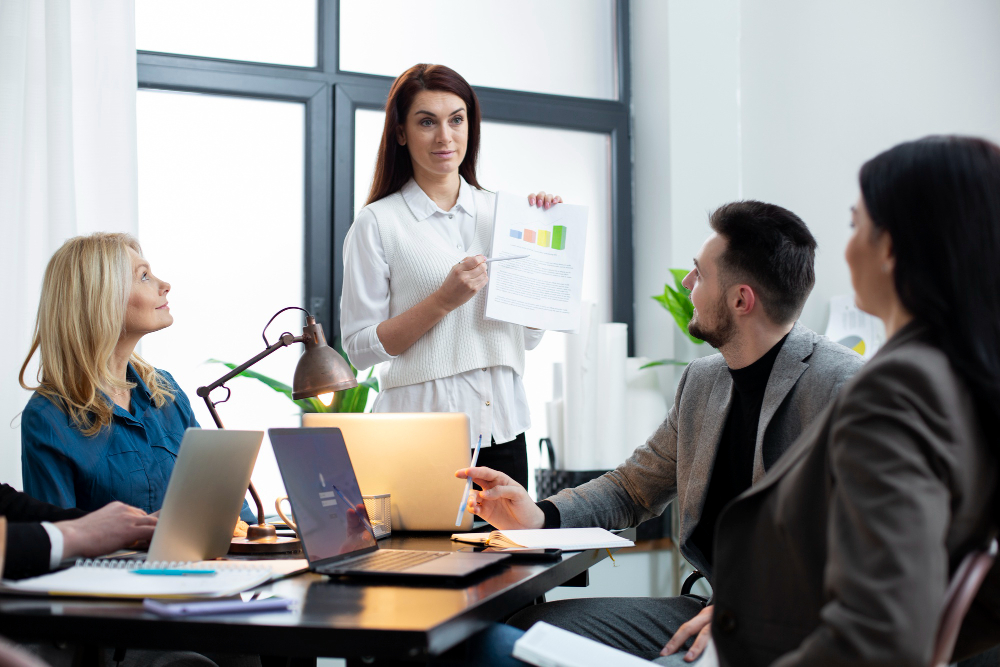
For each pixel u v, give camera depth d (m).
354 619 0.91
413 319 1.99
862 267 0.96
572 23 3.52
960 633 1.00
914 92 2.83
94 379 1.58
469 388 2.07
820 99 3.13
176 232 2.85
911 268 0.88
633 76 3.57
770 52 3.33
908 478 0.78
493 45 3.36
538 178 3.43
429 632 0.87
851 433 0.83
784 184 3.26
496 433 2.08
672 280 3.29
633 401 3.21
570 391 3.08
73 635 0.92
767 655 0.96
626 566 3.15
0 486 1.42
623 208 3.52
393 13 3.19
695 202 3.35
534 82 3.43
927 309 0.87
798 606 0.94
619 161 3.53
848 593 0.76
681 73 3.35
